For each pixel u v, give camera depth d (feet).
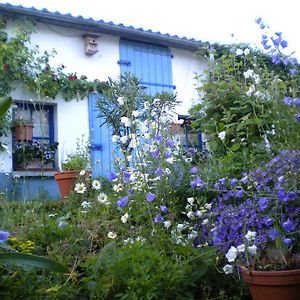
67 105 21.08
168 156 8.68
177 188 8.86
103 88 21.74
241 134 10.33
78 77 21.77
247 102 10.74
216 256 6.57
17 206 10.33
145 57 24.17
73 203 11.28
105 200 8.96
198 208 8.45
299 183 6.57
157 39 24.16
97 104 18.25
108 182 12.19
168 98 17.52
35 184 18.37
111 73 22.88
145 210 8.04
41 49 21.06
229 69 12.70
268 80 9.61
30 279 5.30
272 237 5.84
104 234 7.79
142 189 8.50
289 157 6.96
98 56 22.68
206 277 6.48
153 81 24.14
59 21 21.34
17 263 4.87
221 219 6.93
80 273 6.03
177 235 7.25
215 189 8.00
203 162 10.27
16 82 19.80
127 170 9.43
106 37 23.11
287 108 7.89
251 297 6.35
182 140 12.94
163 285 5.60
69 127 20.92
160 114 12.09
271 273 5.56
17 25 20.44
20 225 8.22
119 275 5.63
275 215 6.30
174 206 8.20
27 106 20.11
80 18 21.49
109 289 5.55
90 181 12.43
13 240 6.37
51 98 20.47
